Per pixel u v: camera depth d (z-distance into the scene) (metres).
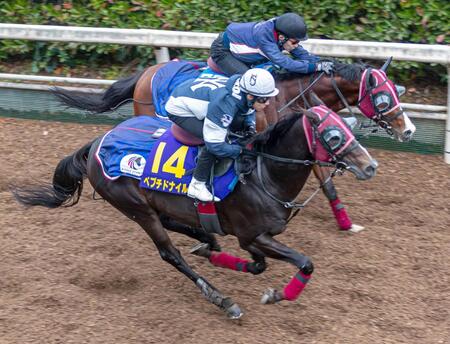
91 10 14.66
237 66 9.73
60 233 10.11
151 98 10.12
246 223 7.87
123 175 8.32
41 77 13.73
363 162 7.33
